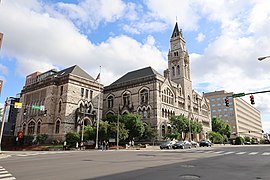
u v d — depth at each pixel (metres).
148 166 15.53
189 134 67.12
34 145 53.38
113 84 73.56
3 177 11.42
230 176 11.73
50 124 57.53
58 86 60.97
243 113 162.62
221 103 152.25
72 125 56.78
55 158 21.97
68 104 57.06
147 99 63.09
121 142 54.16
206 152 31.83
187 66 83.56
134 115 55.25
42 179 10.80
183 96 76.38
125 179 10.72
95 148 45.38
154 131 56.31
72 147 47.50
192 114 79.25
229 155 26.12
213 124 107.75
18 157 24.23
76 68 64.94
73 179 10.75
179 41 84.06
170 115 65.69
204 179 10.84
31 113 64.62
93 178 10.98
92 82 64.62
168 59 84.25
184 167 15.06
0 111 56.41
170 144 45.41
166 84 67.00
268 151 33.06
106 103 72.62
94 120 61.16
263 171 13.53
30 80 95.56
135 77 70.31
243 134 154.38
